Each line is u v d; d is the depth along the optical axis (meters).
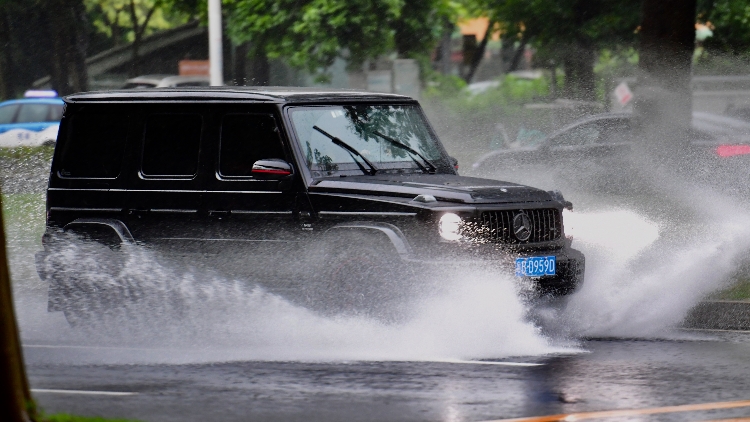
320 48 64.94
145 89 23.97
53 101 69.00
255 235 22.06
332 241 21.27
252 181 22.14
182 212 22.75
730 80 58.59
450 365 18.97
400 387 17.11
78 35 88.00
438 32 70.19
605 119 42.94
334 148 22.34
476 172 45.66
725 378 17.83
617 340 22.00
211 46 45.38
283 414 15.31
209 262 22.48
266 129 22.23
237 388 17.12
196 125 22.95
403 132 23.67
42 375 18.36
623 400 16.11
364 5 64.06
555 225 21.98
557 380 17.66
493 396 16.41
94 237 23.48
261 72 81.12
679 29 33.31
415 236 20.56
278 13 64.62
